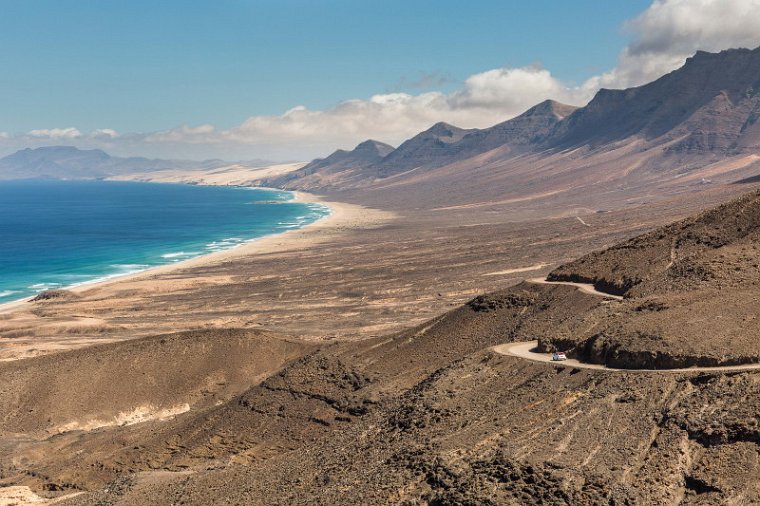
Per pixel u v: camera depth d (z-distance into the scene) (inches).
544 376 2437.3
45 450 3368.6
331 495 2148.1
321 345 3988.7
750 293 2632.9
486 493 1883.6
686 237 3570.4
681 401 2043.6
